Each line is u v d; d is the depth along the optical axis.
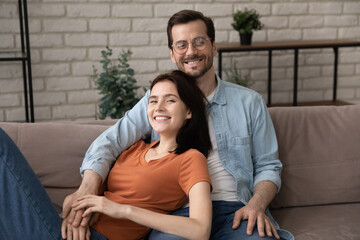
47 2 3.23
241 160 1.63
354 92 3.91
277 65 3.73
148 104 1.57
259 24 3.25
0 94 3.26
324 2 3.69
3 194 1.26
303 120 1.81
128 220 1.40
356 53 3.84
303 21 3.69
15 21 3.19
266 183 1.57
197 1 3.50
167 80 1.54
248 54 3.67
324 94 3.84
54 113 3.39
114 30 3.40
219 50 3.11
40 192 1.31
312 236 1.52
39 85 3.32
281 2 3.63
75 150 1.67
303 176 1.75
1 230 1.30
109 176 1.55
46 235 1.30
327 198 1.76
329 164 1.77
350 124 1.82
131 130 1.67
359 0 3.75
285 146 1.77
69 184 1.64
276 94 3.78
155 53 3.51
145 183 1.44
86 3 3.31
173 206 1.46
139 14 3.42
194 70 1.65
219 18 3.55
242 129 1.65
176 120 1.51
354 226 1.59
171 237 1.29
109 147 1.61
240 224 1.44
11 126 1.70
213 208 1.53
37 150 1.65
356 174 1.77
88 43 3.37
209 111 1.66
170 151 1.51
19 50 3.23
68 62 3.35
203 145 1.57
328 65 3.81
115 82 3.09
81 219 1.35
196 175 1.37
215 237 1.46
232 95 1.70
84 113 3.45
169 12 3.47
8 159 1.26
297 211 1.73
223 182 1.57
